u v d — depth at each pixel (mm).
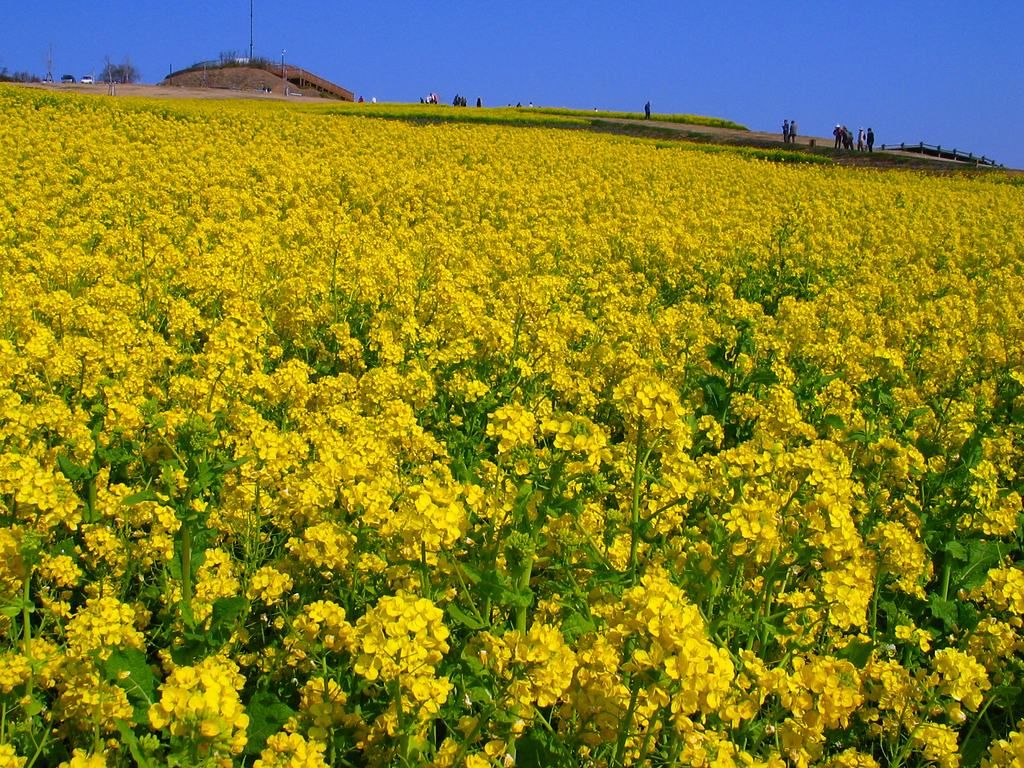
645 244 16812
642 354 9617
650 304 12703
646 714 3268
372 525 4422
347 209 19078
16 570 3730
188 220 15203
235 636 4238
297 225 14922
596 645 3424
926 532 5586
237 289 10086
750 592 4570
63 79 92750
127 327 7633
